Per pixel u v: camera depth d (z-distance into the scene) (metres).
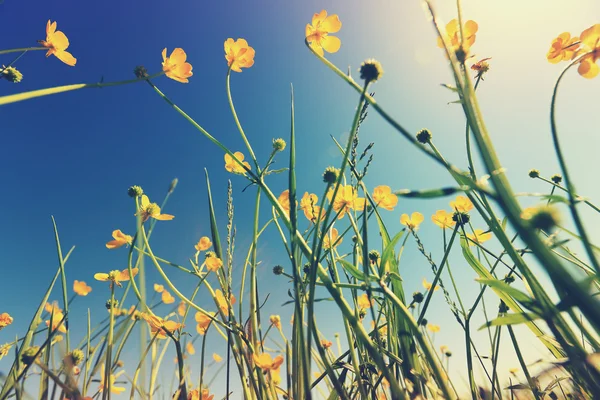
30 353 0.17
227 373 0.20
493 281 0.12
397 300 0.13
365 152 0.18
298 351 0.18
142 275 0.16
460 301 0.21
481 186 0.10
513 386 0.16
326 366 0.14
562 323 0.11
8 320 0.28
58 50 0.24
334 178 0.20
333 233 0.21
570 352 0.11
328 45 0.21
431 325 0.38
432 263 0.20
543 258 0.10
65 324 0.20
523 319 0.12
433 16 0.12
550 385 0.17
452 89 0.12
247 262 0.24
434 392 0.14
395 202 0.23
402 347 0.16
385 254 0.17
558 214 0.09
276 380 0.23
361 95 0.13
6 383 0.18
